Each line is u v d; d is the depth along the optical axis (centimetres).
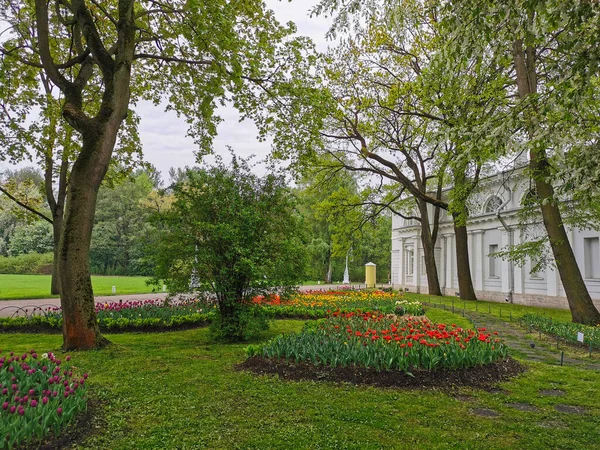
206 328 1290
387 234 6256
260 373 695
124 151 1622
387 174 2427
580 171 554
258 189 1047
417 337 757
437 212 2789
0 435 364
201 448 420
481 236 2725
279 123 1388
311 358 695
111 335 1149
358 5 699
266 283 956
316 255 5031
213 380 655
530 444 448
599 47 470
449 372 675
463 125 672
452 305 2006
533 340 1187
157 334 1173
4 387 460
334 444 434
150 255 997
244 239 965
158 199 4778
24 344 994
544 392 651
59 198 2117
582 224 1580
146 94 1537
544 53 1505
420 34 1961
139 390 601
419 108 2006
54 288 2277
